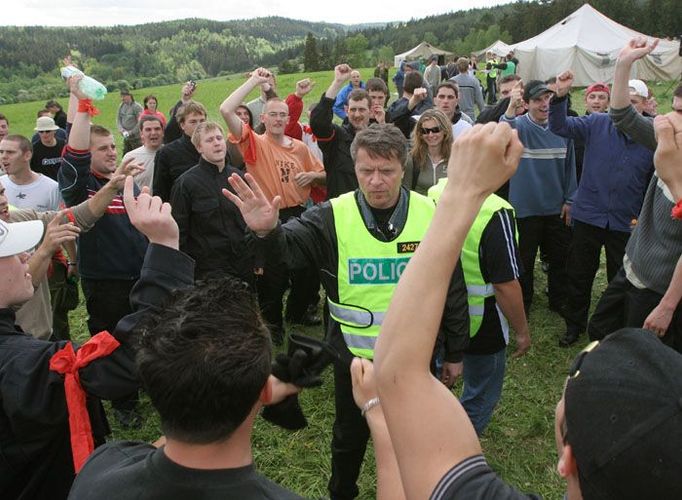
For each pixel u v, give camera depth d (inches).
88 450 61.1
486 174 34.0
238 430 44.2
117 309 157.8
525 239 202.2
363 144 97.7
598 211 178.9
